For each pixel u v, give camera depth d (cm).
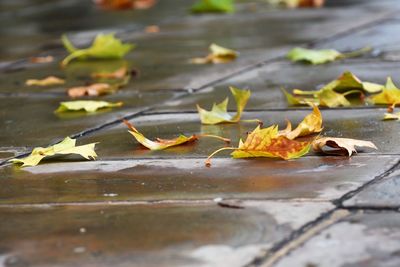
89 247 299
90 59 727
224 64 661
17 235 316
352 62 631
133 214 331
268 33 804
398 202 328
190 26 887
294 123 461
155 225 317
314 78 581
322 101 498
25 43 839
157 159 407
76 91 580
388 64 611
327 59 639
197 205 337
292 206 329
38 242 308
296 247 289
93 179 381
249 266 275
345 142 397
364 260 275
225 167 386
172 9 1053
